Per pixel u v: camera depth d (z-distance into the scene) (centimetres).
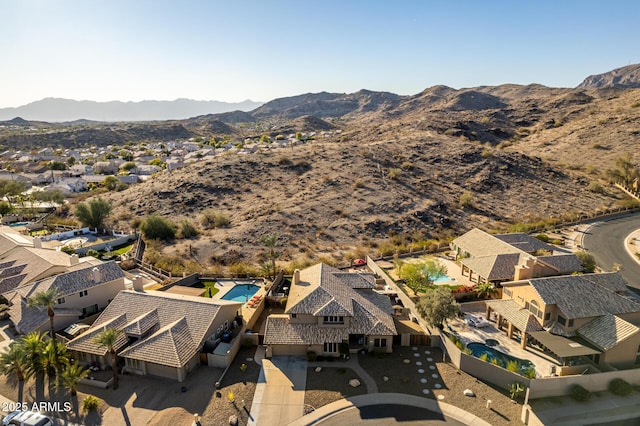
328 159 11000
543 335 3512
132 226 7962
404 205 8481
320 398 3073
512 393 3042
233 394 3120
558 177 10194
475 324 4041
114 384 3203
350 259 6344
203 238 7231
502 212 8506
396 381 3266
